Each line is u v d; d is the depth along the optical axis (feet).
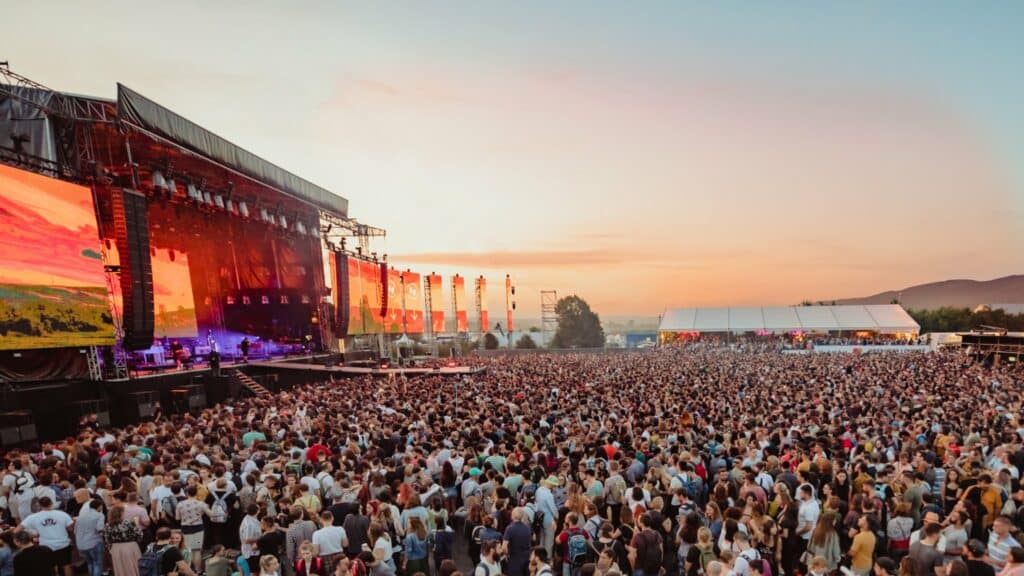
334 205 162.30
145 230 85.71
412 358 200.23
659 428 52.95
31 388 72.43
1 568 29.45
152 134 85.76
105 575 33.91
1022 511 33.78
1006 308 394.52
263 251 148.25
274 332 152.25
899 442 48.14
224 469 41.29
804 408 69.62
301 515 32.17
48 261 73.15
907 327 301.43
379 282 182.19
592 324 422.41
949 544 27.55
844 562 29.37
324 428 58.85
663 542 31.78
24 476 38.50
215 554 31.17
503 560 29.91
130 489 35.32
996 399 78.33
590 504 31.91
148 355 115.85
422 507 33.68
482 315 278.87
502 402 77.82
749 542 28.48
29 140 77.41
